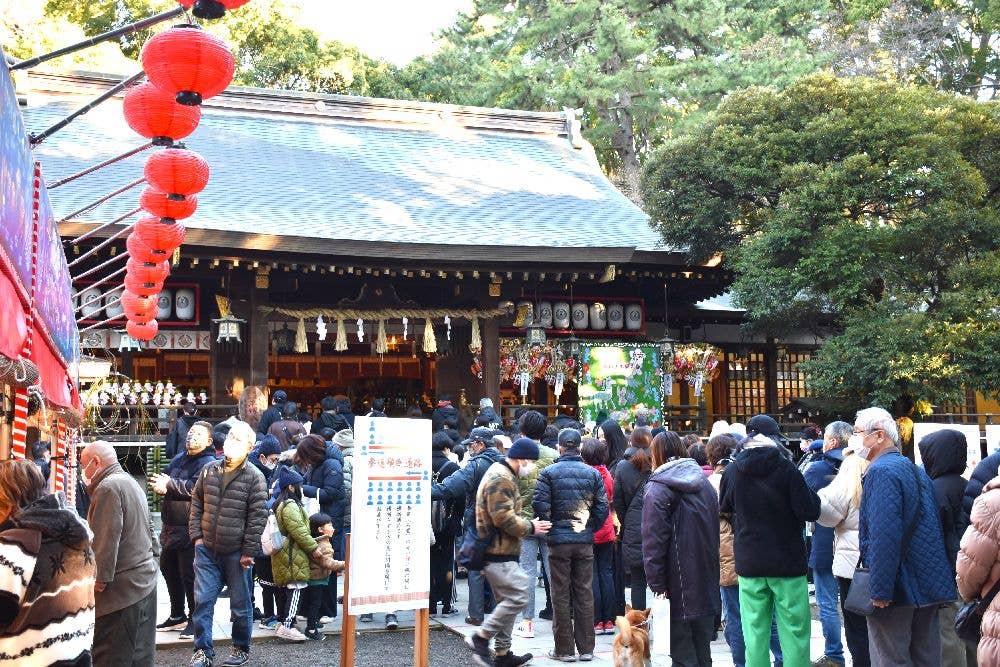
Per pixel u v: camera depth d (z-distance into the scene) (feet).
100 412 51.80
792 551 19.11
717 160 55.01
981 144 54.65
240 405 44.45
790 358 68.33
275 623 27.50
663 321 66.23
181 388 63.57
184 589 26.91
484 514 20.86
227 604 31.04
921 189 50.49
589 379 59.06
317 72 108.88
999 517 13.30
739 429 29.43
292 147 68.33
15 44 72.74
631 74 96.94
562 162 75.46
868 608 17.39
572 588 23.62
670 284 63.77
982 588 13.58
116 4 96.84
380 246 51.52
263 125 70.85
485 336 57.57
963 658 19.65
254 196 56.75
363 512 19.22
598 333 61.87
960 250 53.78
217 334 53.62
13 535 11.65
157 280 29.86
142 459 51.93
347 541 19.08
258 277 52.49
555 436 33.83
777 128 54.49
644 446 26.13
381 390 70.13
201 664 21.83
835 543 20.97
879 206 53.06
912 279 53.16
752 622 19.36
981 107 54.85
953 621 19.66
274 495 26.96
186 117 20.66
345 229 53.47
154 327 34.40
